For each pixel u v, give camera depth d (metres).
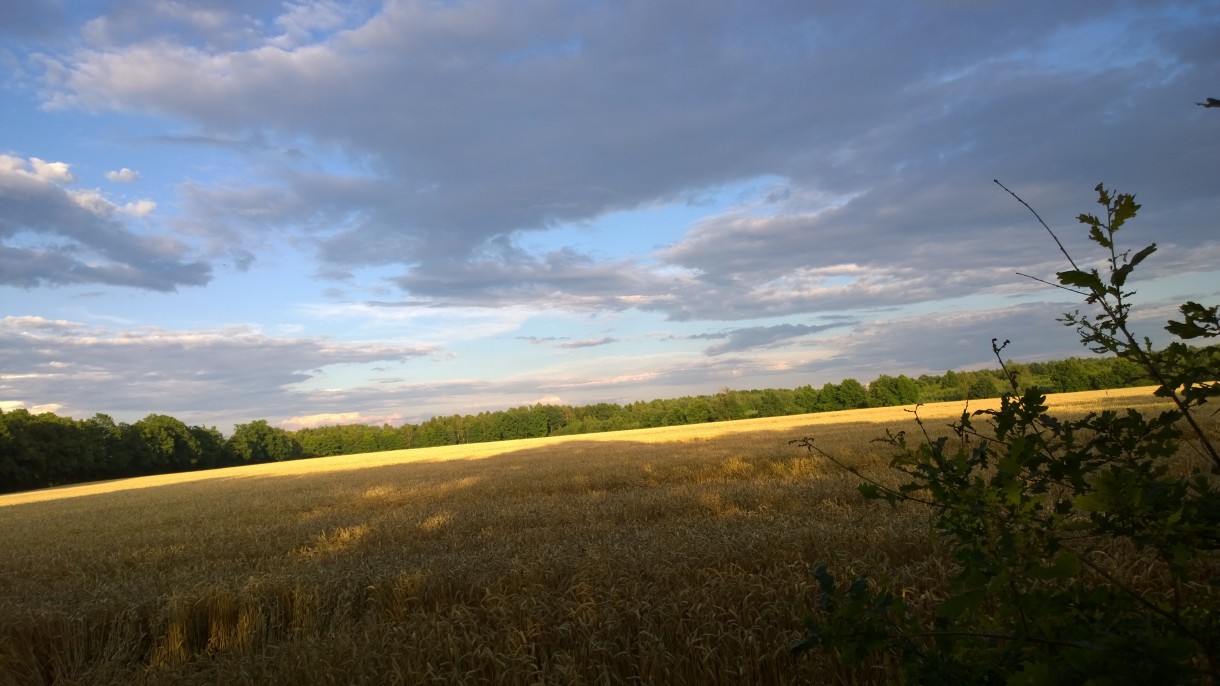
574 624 5.72
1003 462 2.00
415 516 16.27
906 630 2.25
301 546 13.41
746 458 22.30
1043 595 1.94
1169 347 2.07
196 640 7.18
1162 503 1.93
